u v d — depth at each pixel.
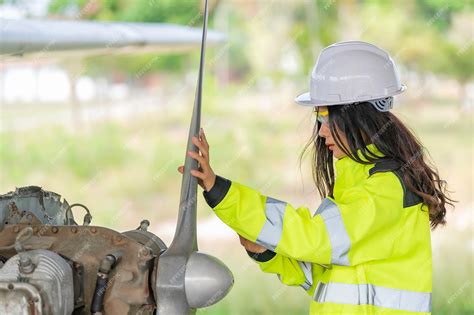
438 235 14.16
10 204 3.64
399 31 35.50
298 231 3.41
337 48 3.82
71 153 25.75
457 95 34.97
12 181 24.12
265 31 36.28
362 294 3.56
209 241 15.15
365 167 3.66
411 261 3.61
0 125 29.11
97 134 28.58
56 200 3.96
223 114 31.11
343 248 3.43
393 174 3.59
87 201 21.38
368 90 3.72
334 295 3.60
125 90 37.78
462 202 17.81
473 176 21.12
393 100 3.87
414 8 35.91
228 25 36.44
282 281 3.95
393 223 3.54
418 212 3.62
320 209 3.54
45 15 30.58
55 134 28.27
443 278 10.90
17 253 3.28
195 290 3.27
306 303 9.82
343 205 3.47
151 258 3.31
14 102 33.66
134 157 25.75
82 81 36.69
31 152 25.98
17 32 6.17
